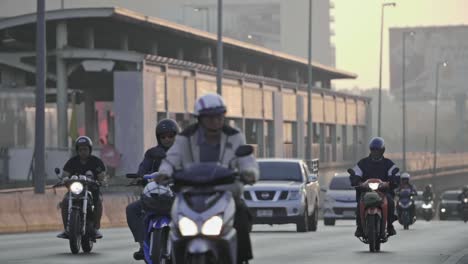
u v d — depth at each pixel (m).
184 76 69.38
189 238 11.14
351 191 48.03
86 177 21.91
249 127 84.06
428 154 156.50
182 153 11.87
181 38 77.31
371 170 23.06
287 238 29.12
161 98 65.31
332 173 104.12
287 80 105.94
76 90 73.69
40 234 31.61
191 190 11.35
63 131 63.34
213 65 88.56
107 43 79.69
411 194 42.81
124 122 61.97
